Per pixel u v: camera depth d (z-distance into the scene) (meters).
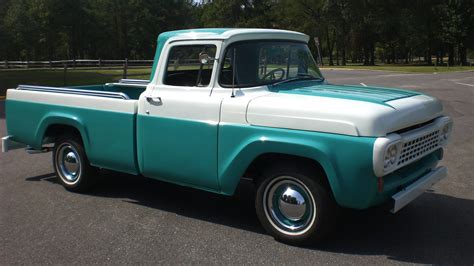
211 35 4.59
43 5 61.31
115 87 7.23
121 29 71.06
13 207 5.46
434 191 5.84
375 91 4.59
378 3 53.66
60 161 6.14
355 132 3.71
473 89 19.84
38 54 71.69
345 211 5.12
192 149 4.63
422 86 21.70
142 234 4.62
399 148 3.81
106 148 5.38
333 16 56.84
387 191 3.87
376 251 4.14
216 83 4.54
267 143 4.10
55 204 5.56
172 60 4.89
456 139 9.05
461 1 49.72
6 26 60.31
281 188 4.30
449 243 4.29
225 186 4.48
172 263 3.97
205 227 4.79
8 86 21.95
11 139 6.49
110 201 5.66
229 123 4.36
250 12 70.62
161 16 71.50
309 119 3.92
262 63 4.73
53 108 5.89
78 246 4.35
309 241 4.20
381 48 72.94
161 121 4.82
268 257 4.06
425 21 52.56
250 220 4.98
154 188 6.17
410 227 4.68
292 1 60.50
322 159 3.84
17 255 4.17
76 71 33.34
